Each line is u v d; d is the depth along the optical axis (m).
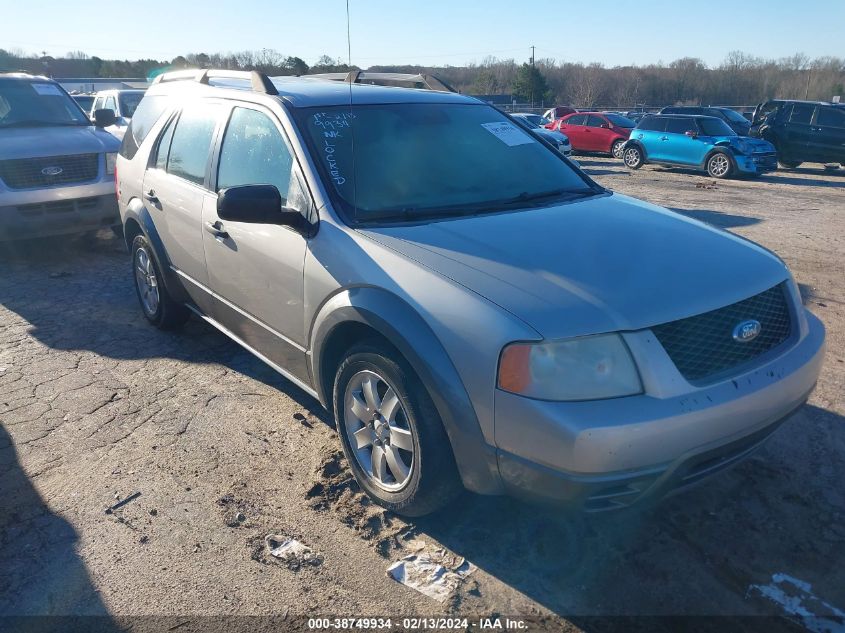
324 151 3.41
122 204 5.37
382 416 2.97
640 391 2.37
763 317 2.74
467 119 4.01
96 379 4.50
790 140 17.89
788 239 8.55
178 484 3.33
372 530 2.99
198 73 4.86
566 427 2.29
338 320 3.00
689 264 2.76
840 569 2.72
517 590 2.64
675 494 2.59
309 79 4.41
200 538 2.94
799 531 2.94
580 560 2.79
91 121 8.56
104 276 6.88
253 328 3.84
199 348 5.00
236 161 3.88
